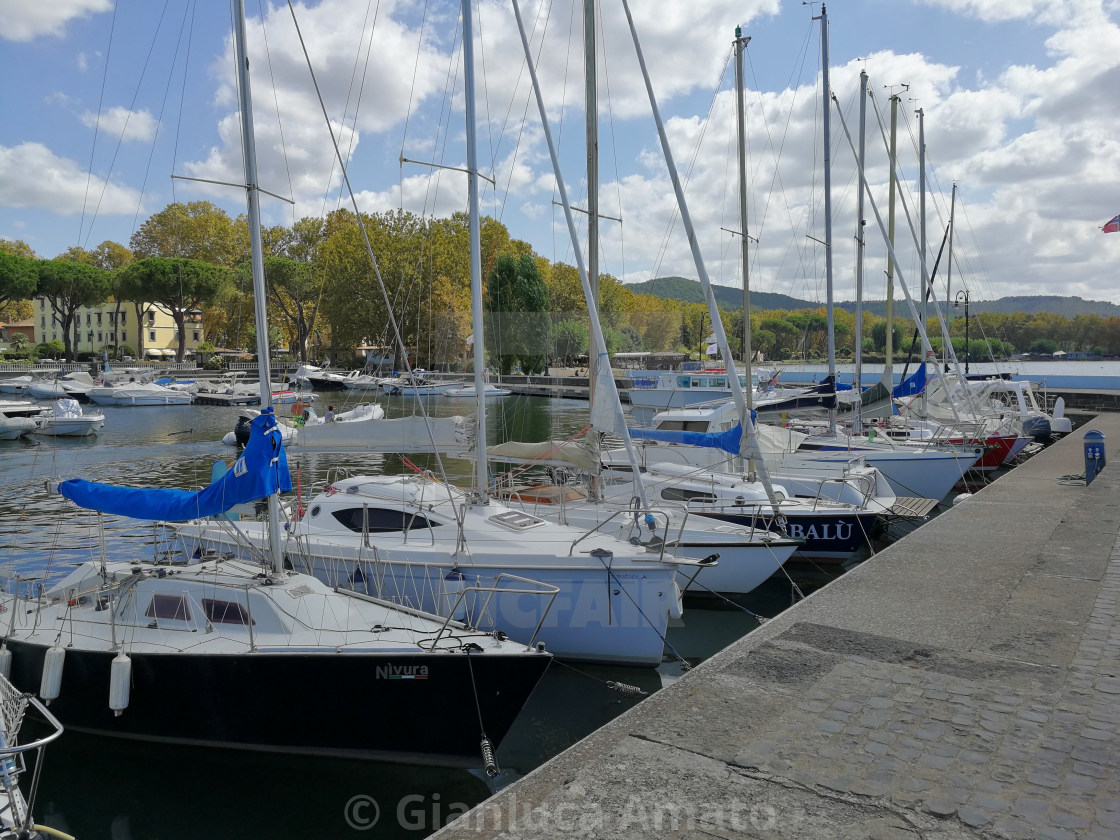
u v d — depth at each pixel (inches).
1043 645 244.2
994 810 154.6
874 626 266.5
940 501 662.5
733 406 602.2
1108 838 144.3
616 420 398.9
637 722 198.8
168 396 1694.1
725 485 495.8
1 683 214.2
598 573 331.9
